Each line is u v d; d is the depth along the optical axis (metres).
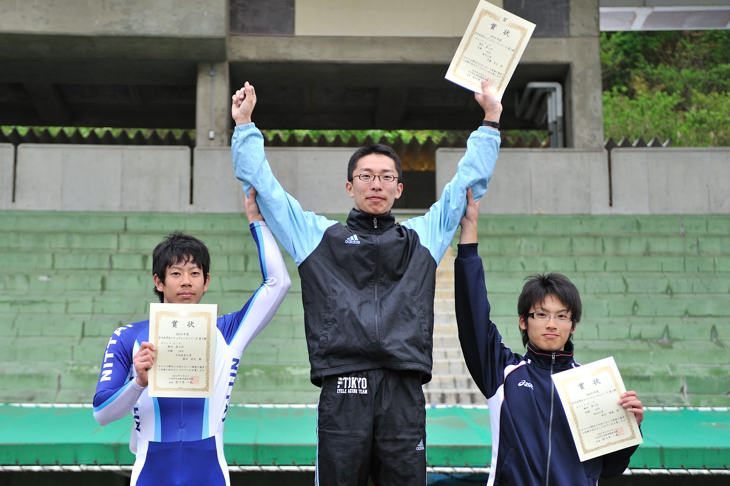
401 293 3.46
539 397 3.72
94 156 12.79
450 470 5.67
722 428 6.41
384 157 3.69
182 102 17.41
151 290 9.77
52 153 12.73
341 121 18.31
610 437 3.59
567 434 3.66
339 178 12.95
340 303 3.42
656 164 13.01
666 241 11.10
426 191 19.59
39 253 10.24
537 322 3.79
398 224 3.73
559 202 12.98
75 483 6.05
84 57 13.79
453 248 11.03
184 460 3.56
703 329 8.96
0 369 7.93
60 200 12.65
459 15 14.27
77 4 12.90
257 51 14.02
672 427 6.46
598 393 3.62
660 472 5.63
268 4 14.12
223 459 3.68
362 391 3.35
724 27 17.22
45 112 17.30
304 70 14.53
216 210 12.81
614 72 29.38
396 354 3.35
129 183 12.79
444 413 7.01
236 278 9.93
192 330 3.45
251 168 3.71
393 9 14.23
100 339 8.64
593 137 14.02
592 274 10.37
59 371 7.89
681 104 28.00
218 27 13.15
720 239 11.15
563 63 14.15
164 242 3.76
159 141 19.03
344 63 14.20
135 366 3.36
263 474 6.12
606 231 11.81
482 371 3.81
